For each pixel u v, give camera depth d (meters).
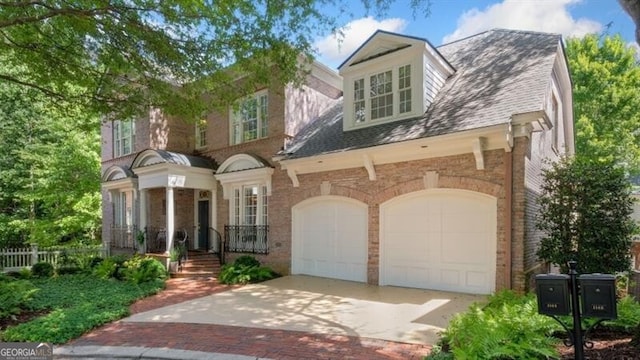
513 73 9.50
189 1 6.80
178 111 9.21
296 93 12.88
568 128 14.21
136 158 14.35
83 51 7.94
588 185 7.61
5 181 17.53
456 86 10.27
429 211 9.23
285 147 12.34
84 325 6.39
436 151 8.97
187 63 8.14
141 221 14.64
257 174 12.81
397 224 9.74
